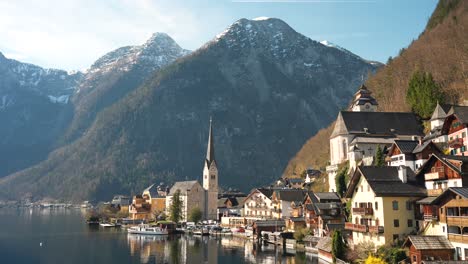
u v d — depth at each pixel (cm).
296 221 14012
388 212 8244
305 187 19325
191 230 18475
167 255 11850
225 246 13712
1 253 12212
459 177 7494
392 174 8850
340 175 13550
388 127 15088
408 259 7219
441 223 7344
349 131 15025
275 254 11650
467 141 9362
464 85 17600
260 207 18838
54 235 16900
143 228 17975
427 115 15325
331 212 12162
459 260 6309
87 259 11294
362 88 19400
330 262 9669
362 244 8550
